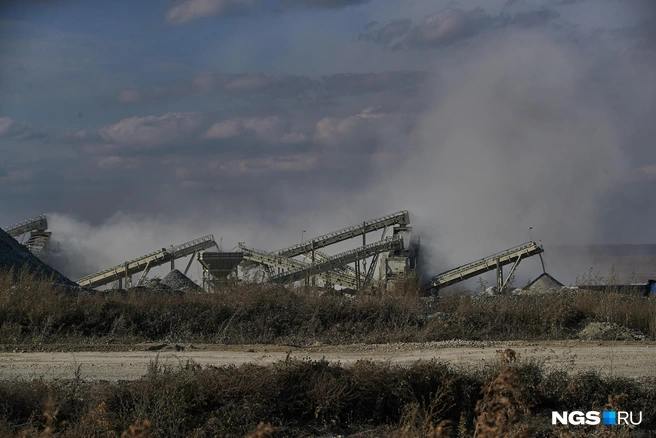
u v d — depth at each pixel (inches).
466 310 1154.0
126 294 1266.0
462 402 647.1
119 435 544.1
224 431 579.2
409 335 1043.3
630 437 597.6
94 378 716.7
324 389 642.8
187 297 1184.8
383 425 629.9
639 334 1049.5
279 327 1088.8
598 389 682.2
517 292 1413.6
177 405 594.6
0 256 1515.7
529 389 666.8
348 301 1201.4
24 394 606.2
